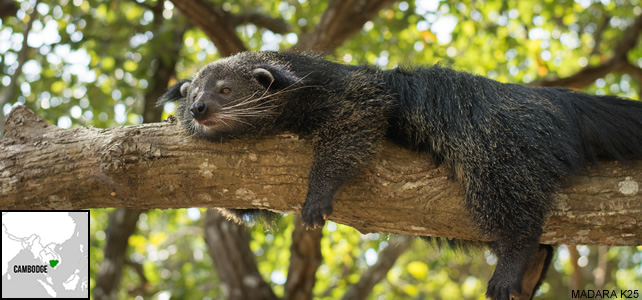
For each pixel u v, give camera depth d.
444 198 4.25
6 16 9.74
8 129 4.49
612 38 10.81
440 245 5.34
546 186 4.17
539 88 4.67
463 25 9.88
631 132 4.49
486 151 4.27
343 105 4.46
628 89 11.73
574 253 10.50
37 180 4.31
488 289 4.19
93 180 4.29
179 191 4.33
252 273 9.17
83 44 9.60
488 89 4.50
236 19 9.30
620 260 13.34
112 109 9.84
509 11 10.31
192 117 4.50
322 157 4.33
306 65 4.73
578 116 4.54
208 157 4.30
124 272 11.42
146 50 9.13
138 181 4.29
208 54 10.80
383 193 4.28
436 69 4.75
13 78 7.86
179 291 9.99
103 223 11.54
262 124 4.54
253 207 4.50
